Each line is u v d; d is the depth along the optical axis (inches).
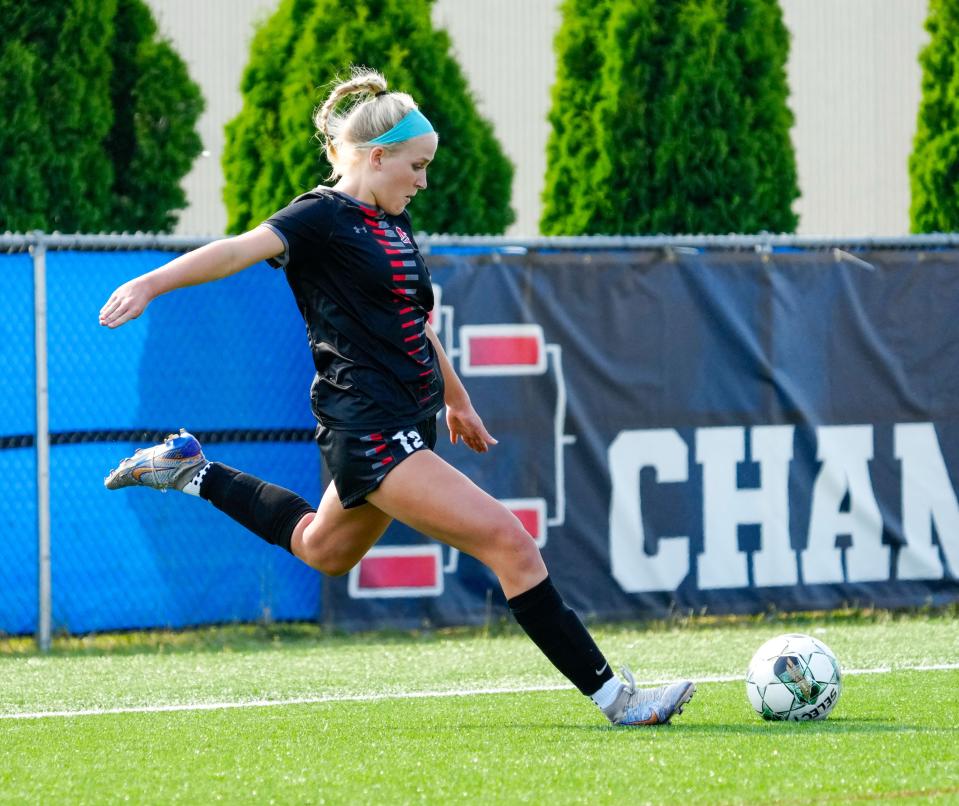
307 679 888.9
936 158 1680.6
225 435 1103.6
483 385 1116.5
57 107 1525.6
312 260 580.4
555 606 608.7
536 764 555.5
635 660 965.2
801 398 1171.3
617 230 1523.1
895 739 600.7
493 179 1625.2
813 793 498.0
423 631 1127.6
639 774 530.6
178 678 900.6
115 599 1082.7
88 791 530.6
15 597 1067.9
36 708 778.2
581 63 1579.7
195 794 520.4
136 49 1692.9
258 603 1111.0
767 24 1542.8
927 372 1198.9
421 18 1524.4
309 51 1496.1
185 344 1096.2
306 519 639.8
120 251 1083.9
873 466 1186.6
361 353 581.0
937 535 1197.1
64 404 1071.6
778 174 1545.3
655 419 1148.5
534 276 1128.8
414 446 584.4
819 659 666.2
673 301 1154.0
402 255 586.9
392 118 588.7
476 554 597.6
